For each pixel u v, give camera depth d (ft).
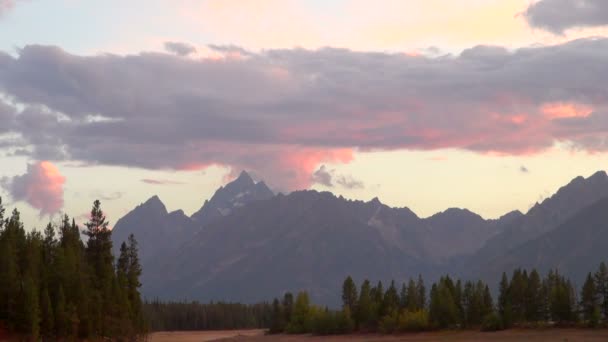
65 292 580.30
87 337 578.25
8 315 541.34
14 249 585.22
